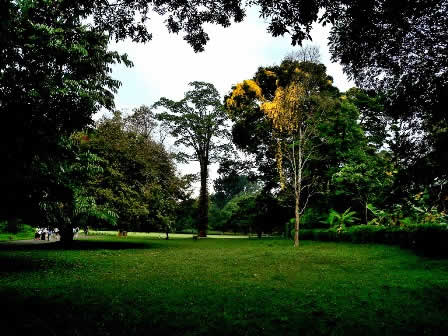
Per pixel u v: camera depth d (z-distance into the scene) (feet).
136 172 81.41
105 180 73.67
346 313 19.54
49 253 53.78
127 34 20.74
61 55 22.93
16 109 14.55
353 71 22.00
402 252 49.62
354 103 96.63
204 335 15.64
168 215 90.74
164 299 22.15
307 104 81.30
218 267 38.93
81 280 29.30
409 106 20.63
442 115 19.20
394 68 20.07
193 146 136.05
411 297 23.41
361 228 72.49
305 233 98.43
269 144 97.66
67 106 17.40
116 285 26.96
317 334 16.14
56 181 23.65
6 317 17.37
